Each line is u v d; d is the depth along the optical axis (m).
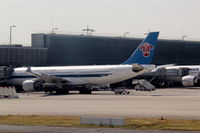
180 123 105.00
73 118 117.31
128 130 95.38
